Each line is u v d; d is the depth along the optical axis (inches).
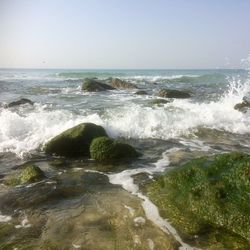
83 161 150.3
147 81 668.7
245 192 91.0
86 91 439.2
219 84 558.6
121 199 106.8
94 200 107.0
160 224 90.4
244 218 85.2
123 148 150.9
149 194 109.1
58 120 207.3
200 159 111.9
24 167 142.7
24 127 191.2
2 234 87.0
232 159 104.0
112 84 509.0
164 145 175.2
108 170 137.2
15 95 387.2
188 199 97.7
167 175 112.7
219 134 198.7
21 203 105.7
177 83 613.6
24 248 80.2
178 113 232.5
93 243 82.1
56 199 108.7
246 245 79.7
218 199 92.5
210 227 87.9
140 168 138.6
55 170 137.9
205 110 243.8
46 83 591.5
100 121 197.9
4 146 169.5
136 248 80.0
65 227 90.0
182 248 80.0
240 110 251.6
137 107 263.3
